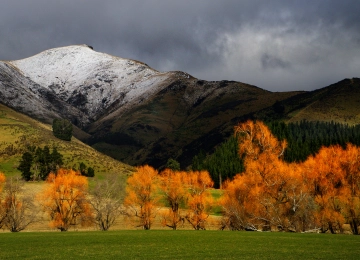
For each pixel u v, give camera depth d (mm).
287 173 70750
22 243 45375
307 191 70438
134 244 44531
